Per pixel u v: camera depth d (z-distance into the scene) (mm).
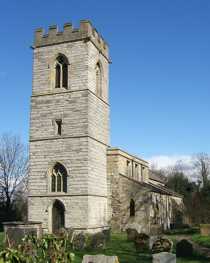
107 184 51031
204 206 70562
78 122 45531
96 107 48031
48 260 12680
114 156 51375
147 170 69562
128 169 57406
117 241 39438
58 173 45438
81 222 43094
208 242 38812
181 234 49250
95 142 46938
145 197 50531
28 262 11828
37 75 48438
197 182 98438
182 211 68250
